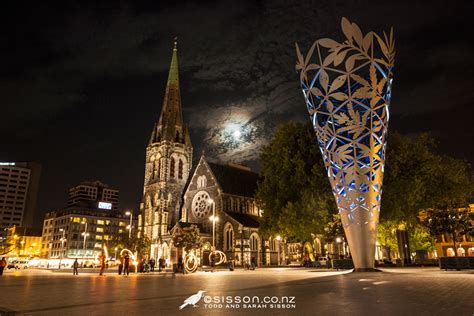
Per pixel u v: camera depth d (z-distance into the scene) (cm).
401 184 4125
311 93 3053
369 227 2938
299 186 4519
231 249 7675
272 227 5094
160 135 10550
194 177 9112
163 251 8600
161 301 1416
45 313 1147
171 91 11219
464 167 4812
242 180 9356
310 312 1084
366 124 2903
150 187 10150
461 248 8212
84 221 15650
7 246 13912
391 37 2967
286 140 4797
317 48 2969
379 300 1315
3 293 1812
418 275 2652
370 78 2859
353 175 2928
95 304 1342
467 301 1266
